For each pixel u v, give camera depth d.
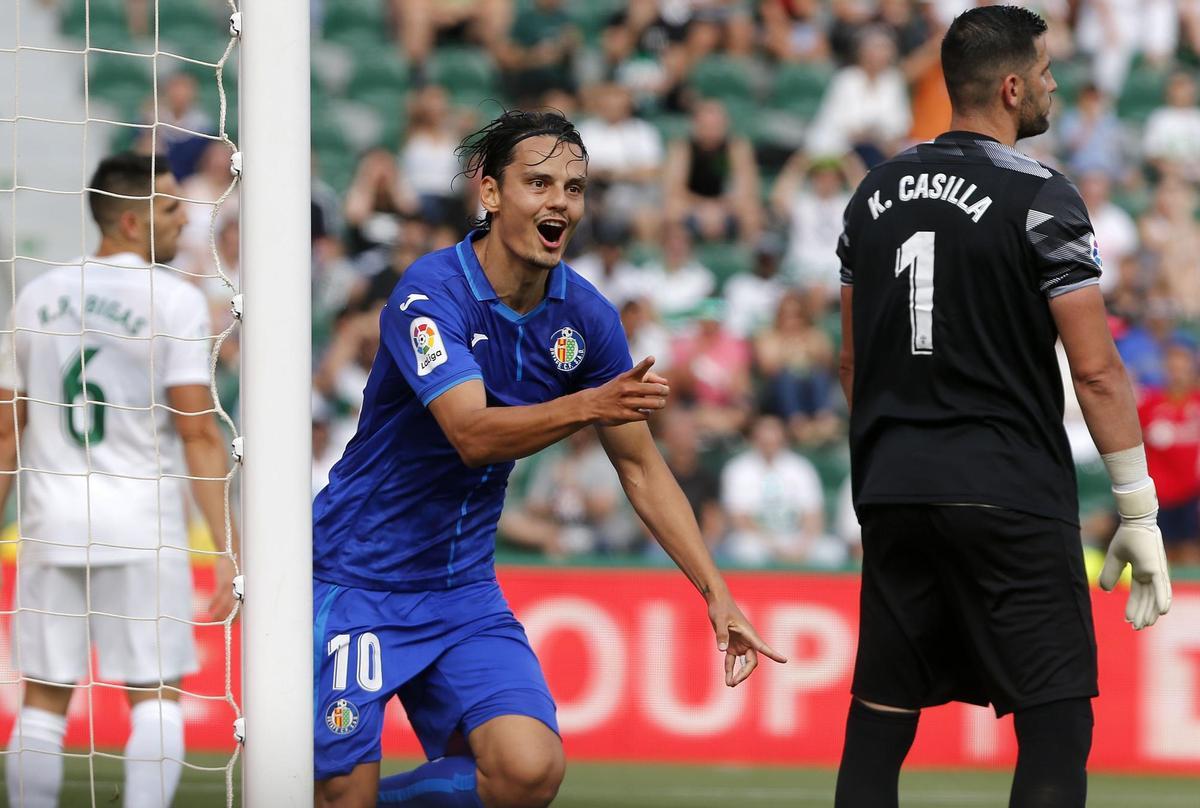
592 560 19.55
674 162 29.97
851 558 24.94
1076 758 9.50
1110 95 32.41
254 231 9.46
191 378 12.70
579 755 18.92
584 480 23.98
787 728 18.91
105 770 17.00
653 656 19.00
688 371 25.92
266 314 9.46
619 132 30.23
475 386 9.45
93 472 12.65
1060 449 9.80
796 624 19.06
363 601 10.30
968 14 10.16
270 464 9.45
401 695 10.63
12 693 16.83
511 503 24.92
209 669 18.16
